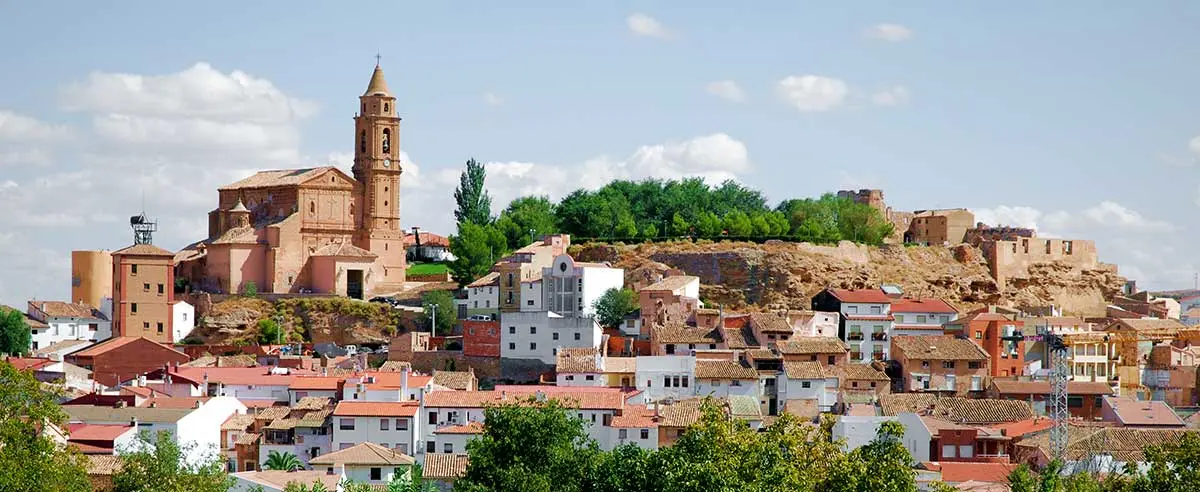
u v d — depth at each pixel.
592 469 176.38
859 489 155.88
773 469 155.75
